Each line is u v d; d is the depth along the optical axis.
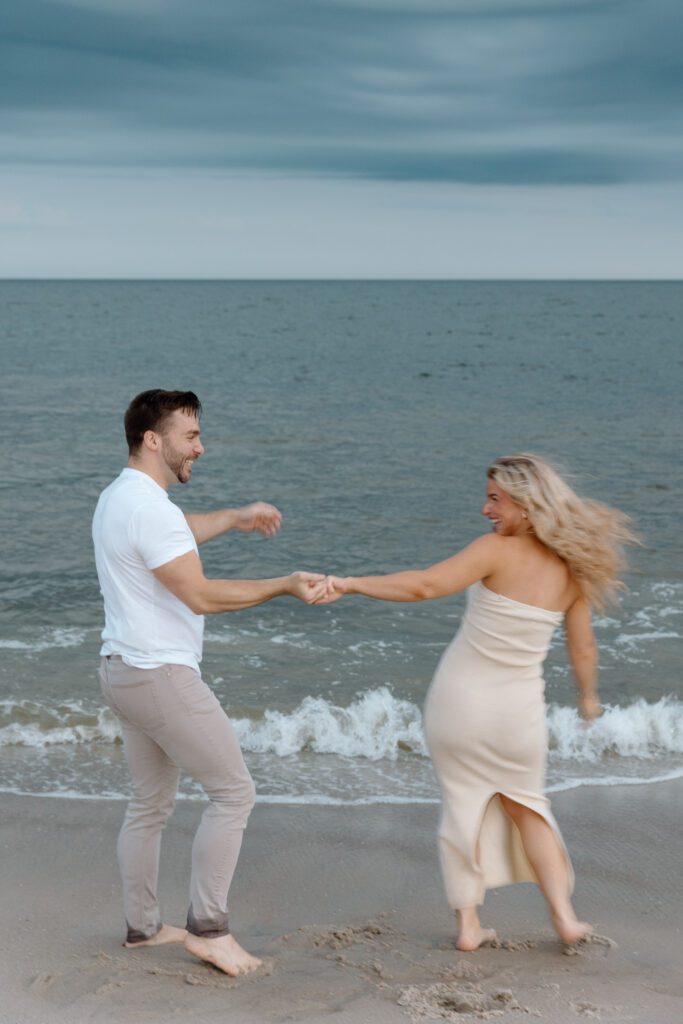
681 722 6.25
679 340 53.19
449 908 3.97
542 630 3.34
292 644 8.09
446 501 14.25
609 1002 2.93
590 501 3.36
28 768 5.62
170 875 4.25
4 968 3.24
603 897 4.07
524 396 28.36
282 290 183.88
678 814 5.05
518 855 3.50
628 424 22.64
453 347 48.53
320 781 5.54
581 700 3.61
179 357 42.25
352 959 3.37
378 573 10.68
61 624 8.64
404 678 7.34
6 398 26.86
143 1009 2.89
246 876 4.30
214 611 3.16
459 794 3.43
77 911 3.82
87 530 12.33
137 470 3.29
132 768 3.36
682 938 3.64
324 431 21.50
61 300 118.50
